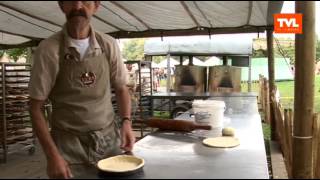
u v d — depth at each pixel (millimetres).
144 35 4234
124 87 2328
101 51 2115
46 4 2680
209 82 9008
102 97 2184
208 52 9375
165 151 2291
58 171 1752
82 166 2053
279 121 4359
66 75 2041
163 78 16578
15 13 3389
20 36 4926
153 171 1869
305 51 2072
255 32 4141
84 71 2062
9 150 5781
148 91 8477
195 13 2812
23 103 5789
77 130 2127
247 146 2396
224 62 9539
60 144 2117
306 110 2121
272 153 4387
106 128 2227
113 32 4195
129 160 2014
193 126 2838
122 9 2744
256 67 12828
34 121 1895
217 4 2391
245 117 3658
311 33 2064
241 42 9305
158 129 3000
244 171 1846
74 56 2018
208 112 2988
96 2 2080
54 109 2145
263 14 3000
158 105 9258
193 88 9109
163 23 3523
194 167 1928
